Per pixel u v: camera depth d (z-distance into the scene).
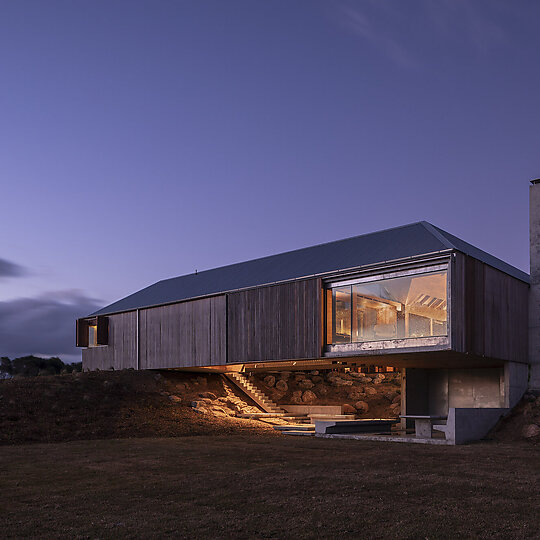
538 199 19.56
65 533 5.64
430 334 18.73
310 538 5.50
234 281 23.52
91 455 11.59
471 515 6.32
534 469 9.77
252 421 19.95
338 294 19.62
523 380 18.89
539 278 19.45
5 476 9.05
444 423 20.83
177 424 17.55
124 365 26.27
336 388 26.30
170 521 6.12
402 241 19.22
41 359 48.00
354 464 10.33
